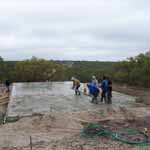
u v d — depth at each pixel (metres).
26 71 62.41
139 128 10.45
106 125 10.80
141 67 30.06
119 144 8.62
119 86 30.08
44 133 9.81
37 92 23.34
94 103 16.91
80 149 8.06
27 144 8.51
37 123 11.09
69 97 19.92
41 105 16.17
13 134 9.65
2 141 8.81
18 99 18.91
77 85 21.25
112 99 19.06
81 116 12.43
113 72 36.12
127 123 11.19
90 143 8.65
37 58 67.62
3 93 24.44
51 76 63.16
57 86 29.86
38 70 62.75
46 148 8.12
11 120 12.45
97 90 16.98
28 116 12.91
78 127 10.75
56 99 18.81
